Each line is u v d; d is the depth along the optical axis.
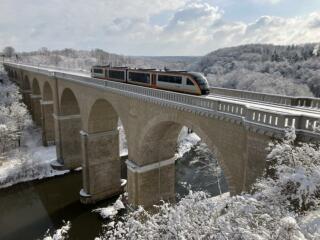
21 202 37.25
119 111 28.02
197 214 12.23
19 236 30.11
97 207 35.47
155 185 28.16
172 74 24.34
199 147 48.94
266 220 9.30
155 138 25.67
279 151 10.70
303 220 9.72
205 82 22.20
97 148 35.66
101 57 191.25
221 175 41.16
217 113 16.44
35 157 47.47
